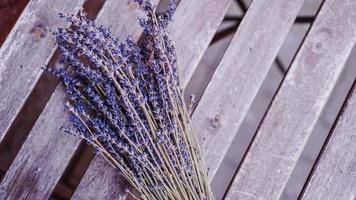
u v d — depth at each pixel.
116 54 0.73
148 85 0.76
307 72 0.84
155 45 0.73
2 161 0.94
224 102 0.83
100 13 0.83
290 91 0.84
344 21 0.84
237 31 0.84
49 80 0.94
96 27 0.74
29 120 0.94
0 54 0.83
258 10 0.85
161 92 0.74
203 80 0.95
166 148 0.75
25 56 0.83
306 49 0.84
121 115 0.75
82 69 0.75
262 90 0.97
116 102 0.74
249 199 0.82
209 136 0.83
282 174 0.83
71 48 0.79
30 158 0.82
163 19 0.75
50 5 0.83
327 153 0.83
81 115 0.81
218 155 0.83
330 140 0.84
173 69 0.75
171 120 0.76
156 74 0.75
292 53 0.97
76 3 0.84
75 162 0.93
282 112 0.84
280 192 0.82
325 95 0.84
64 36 0.73
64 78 0.76
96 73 0.74
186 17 0.84
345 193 0.83
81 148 0.93
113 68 0.72
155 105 0.74
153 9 0.74
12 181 0.82
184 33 0.84
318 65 0.84
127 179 0.78
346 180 0.83
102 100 0.76
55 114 0.83
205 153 0.83
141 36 0.89
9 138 0.94
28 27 0.83
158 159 0.75
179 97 0.77
